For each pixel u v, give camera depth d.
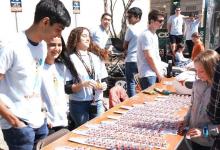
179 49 8.99
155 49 4.10
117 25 11.55
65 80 2.97
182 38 10.18
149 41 3.97
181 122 2.35
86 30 3.14
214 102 1.92
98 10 10.48
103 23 5.86
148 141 2.02
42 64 2.15
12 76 2.00
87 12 10.00
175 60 8.55
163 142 2.00
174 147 1.95
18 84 2.01
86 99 3.10
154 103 2.94
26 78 2.01
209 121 2.24
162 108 2.76
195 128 2.21
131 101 3.06
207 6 8.51
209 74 2.19
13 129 2.08
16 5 7.08
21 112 2.04
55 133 2.18
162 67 4.63
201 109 2.26
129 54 5.31
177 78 3.41
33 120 2.12
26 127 2.08
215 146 2.10
